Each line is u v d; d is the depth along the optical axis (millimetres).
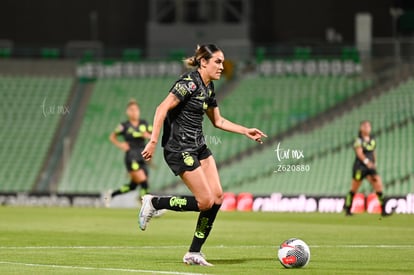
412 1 147250
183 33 144125
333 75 136875
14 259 41594
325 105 131625
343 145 122812
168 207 38125
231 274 34312
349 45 138750
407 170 113250
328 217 85875
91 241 54094
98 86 142500
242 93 136250
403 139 120375
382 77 134125
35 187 126000
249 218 84375
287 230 65812
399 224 73688
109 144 131375
